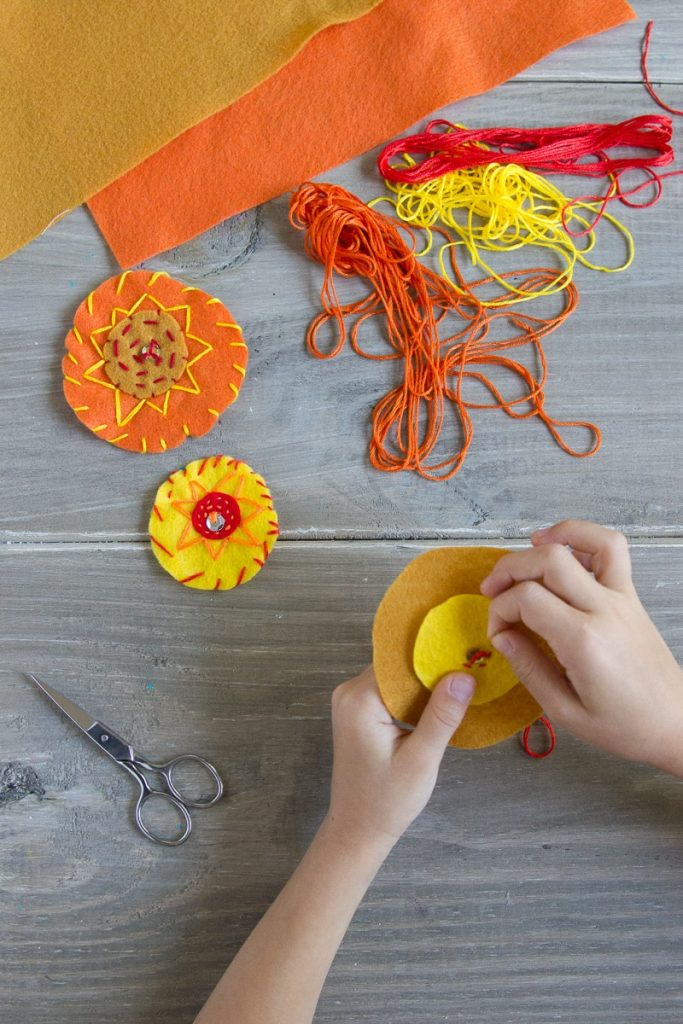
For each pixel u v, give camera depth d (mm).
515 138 834
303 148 831
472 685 646
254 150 828
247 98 833
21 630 779
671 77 865
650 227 848
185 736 769
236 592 785
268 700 775
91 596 784
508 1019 758
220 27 830
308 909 669
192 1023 743
